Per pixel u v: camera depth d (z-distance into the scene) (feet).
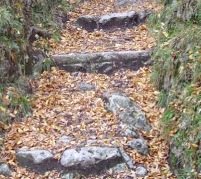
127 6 24.71
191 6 19.30
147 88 18.56
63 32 22.45
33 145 15.92
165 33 19.79
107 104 17.57
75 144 15.80
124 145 15.76
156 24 21.57
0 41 18.49
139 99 18.01
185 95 16.28
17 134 16.38
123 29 22.70
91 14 24.21
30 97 18.13
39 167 15.21
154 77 18.62
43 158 15.25
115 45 21.09
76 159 15.15
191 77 16.71
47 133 16.49
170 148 15.72
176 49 18.17
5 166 15.16
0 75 17.89
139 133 16.44
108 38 21.97
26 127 16.71
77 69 19.84
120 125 16.57
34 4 22.20
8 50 18.54
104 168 15.14
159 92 18.16
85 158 15.15
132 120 16.78
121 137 16.07
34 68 19.51
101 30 22.81
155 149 15.93
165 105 17.39
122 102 17.39
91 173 15.08
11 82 18.19
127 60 19.89
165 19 21.04
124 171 15.07
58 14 23.35
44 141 16.06
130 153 15.57
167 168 15.24
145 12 23.06
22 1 21.29
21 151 15.52
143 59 19.86
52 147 15.75
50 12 22.88
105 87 18.79
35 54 19.97
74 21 23.50
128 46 20.90
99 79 19.35
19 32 19.51
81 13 24.36
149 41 20.80
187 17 19.30
